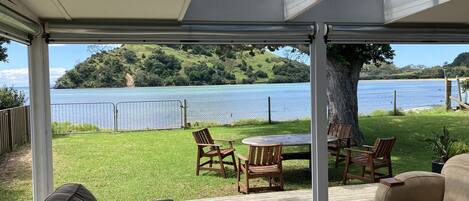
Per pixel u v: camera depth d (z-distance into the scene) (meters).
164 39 4.04
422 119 11.72
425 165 7.07
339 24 4.32
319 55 4.27
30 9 3.39
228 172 6.70
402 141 9.12
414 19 4.32
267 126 11.23
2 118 7.32
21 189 5.84
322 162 4.27
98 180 6.32
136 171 6.82
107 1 3.18
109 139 9.52
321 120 4.27
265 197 4.89
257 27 4.14
